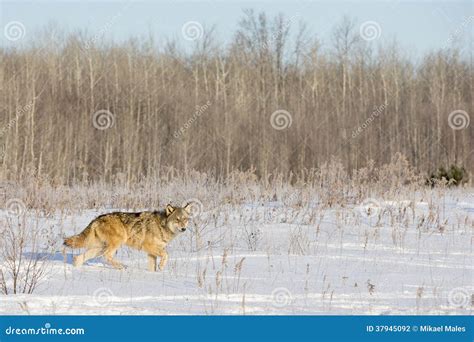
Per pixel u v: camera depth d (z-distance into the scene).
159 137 44.09
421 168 41.78
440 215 22.02
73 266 13.61
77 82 47.31
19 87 43.09
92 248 13.79
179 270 13.67
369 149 42.50
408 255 15.65
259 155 41.38
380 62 57.00
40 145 37.88
